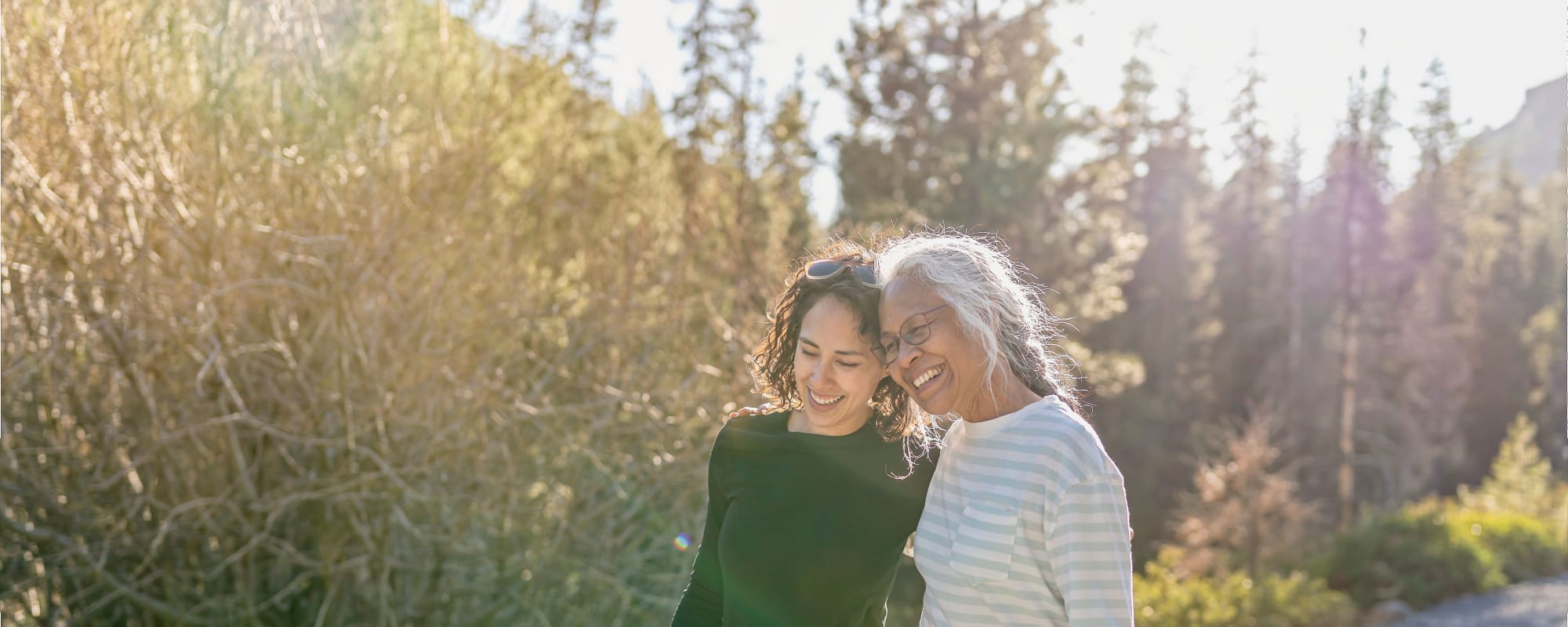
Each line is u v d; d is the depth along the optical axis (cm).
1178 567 1291
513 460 608
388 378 550
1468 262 3559
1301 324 2847
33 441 512
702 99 1545
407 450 566
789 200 1305
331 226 557
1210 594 1027
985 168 1616
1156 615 971
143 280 504
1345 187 2611
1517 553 1412
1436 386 3091
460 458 582
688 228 768
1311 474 2620
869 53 1773
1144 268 2605
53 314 496
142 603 511
